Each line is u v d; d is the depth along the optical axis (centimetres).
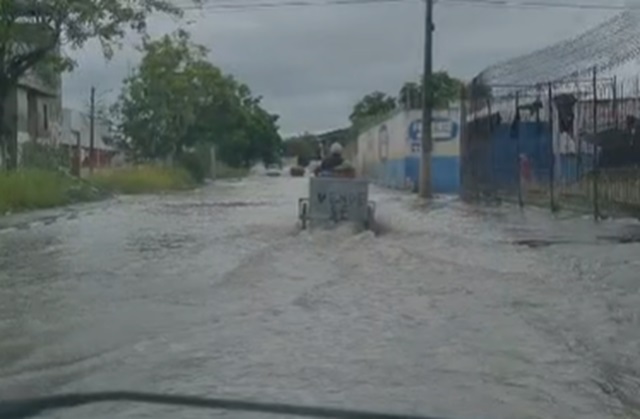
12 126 4547
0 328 1026
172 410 703
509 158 3612
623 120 2558
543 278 1396
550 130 3077
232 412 697
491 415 685
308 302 1177
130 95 7556
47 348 921
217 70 8050
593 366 829
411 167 5684
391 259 1677
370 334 970
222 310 1124
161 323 1045
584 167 2861
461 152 4425
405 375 797
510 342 927
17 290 1322
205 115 8412
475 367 825
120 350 907
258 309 1127
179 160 7725
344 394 741
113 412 701
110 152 8906
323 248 1891
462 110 4309
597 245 1888
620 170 2539
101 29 4266
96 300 1220
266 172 12644
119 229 2548
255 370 817
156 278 1441
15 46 4256
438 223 2595
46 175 4034
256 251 1844
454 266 1563
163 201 4356
